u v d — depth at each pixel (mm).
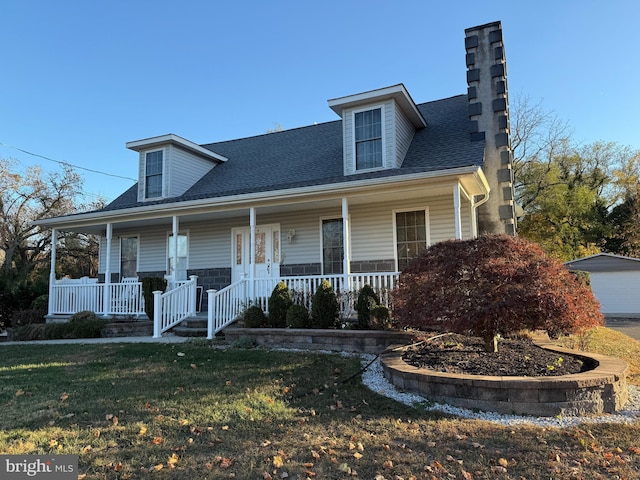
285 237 11375
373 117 10367
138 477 2799
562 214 24531
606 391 4270
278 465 2943
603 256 18812
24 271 20781
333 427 3740
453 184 8117
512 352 5680
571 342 7355
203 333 9031
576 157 26797
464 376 4430
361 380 5363
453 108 12156
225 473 2844
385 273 8273
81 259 28172
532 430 3666
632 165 26328
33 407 4316
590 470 2908
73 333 9742
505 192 10297
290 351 7137
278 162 12664
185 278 12477
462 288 5145
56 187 25344
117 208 12375
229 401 4434
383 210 10344
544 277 4945
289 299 8352
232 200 9672
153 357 6703
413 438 3482
